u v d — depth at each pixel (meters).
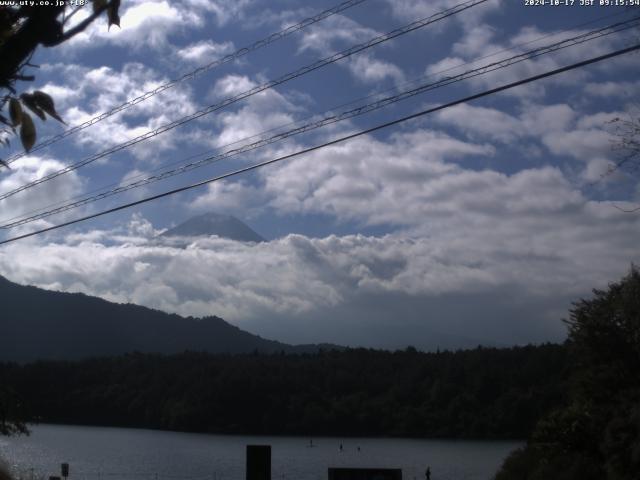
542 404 123.06
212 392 143.12
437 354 161.12
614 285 36.41
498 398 133.50
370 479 21.25
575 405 34.16
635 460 26.78
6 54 3.51
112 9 3.74
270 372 152.75
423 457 109.50
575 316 36.44
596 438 31.77
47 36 3.56
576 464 30.86
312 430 140.38
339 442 131.25
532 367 134.50
